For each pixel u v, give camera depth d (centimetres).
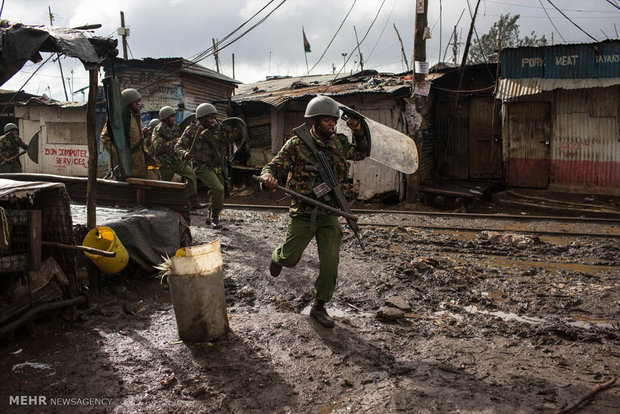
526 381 298
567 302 450
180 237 568
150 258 489
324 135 371
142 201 602
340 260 577
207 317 347
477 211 1163
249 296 473
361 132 384
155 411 267
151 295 469
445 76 1439
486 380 300
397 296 458
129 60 1531
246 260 568
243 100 1535
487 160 1420
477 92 1402
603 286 497
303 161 366
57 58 416
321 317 385
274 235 733
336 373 311
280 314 409
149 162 732
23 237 343
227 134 759
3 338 338
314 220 361
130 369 311
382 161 403
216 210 766
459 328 394
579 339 368
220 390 289
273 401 279
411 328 393
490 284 506
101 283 454
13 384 290
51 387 287
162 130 873
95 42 436
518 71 1239
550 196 1214
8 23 368
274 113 1528
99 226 445
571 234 764
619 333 378
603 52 1145
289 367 318
